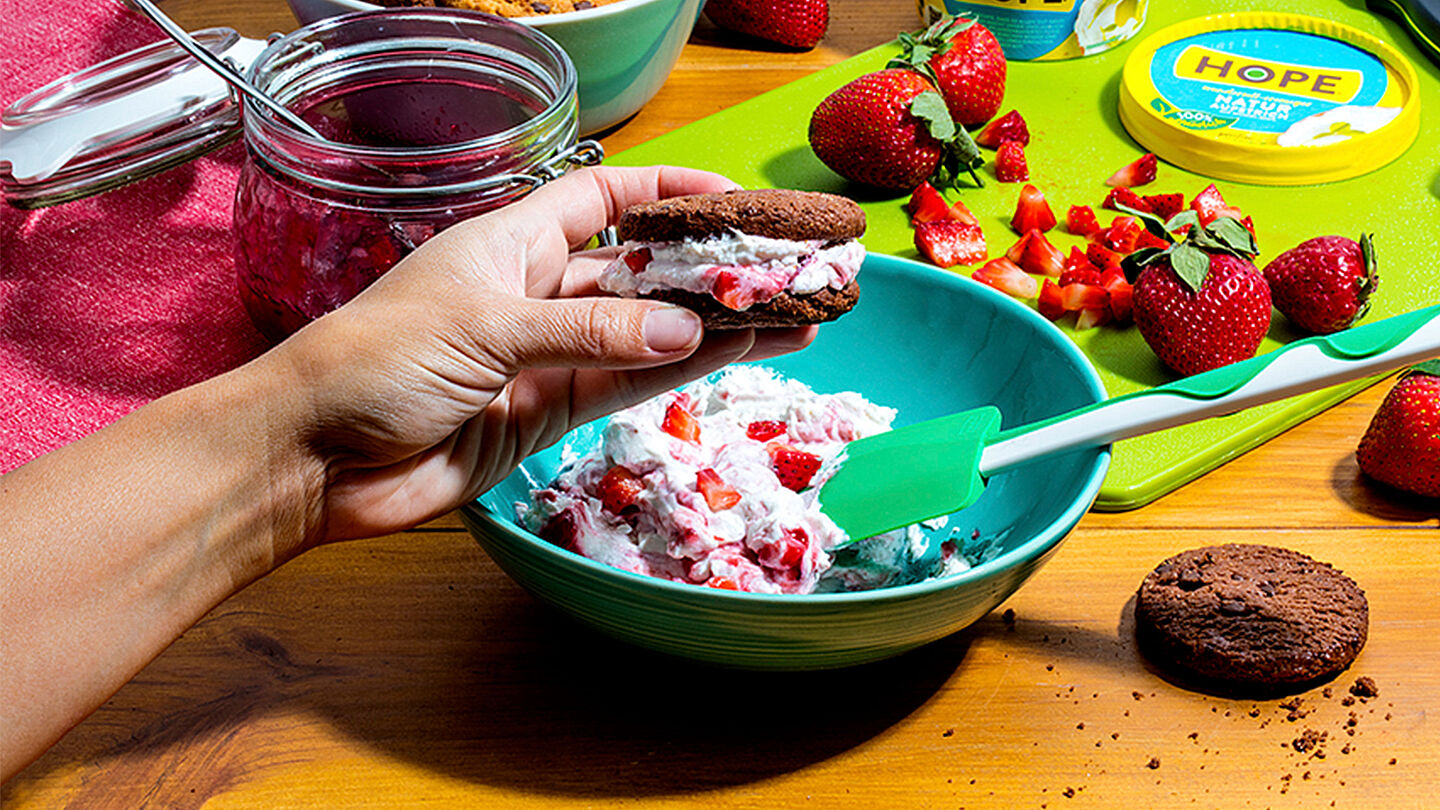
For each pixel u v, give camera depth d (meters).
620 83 0.78
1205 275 0.65
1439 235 0.74
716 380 0.64
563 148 0.61
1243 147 0.77
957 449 0.56
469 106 0.66
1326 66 0.84
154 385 0.65
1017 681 0.55
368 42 0.65
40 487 0.48
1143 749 0.53
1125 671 0.56
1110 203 0.77
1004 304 0.62
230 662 0.56
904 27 0.92
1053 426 0.55
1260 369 0.54
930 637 0.52
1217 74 0.83
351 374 0.49
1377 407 0.66
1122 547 0.60
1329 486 0.62
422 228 0.60
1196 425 0.64
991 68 0.79
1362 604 0.56
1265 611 0.55
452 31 0.65
